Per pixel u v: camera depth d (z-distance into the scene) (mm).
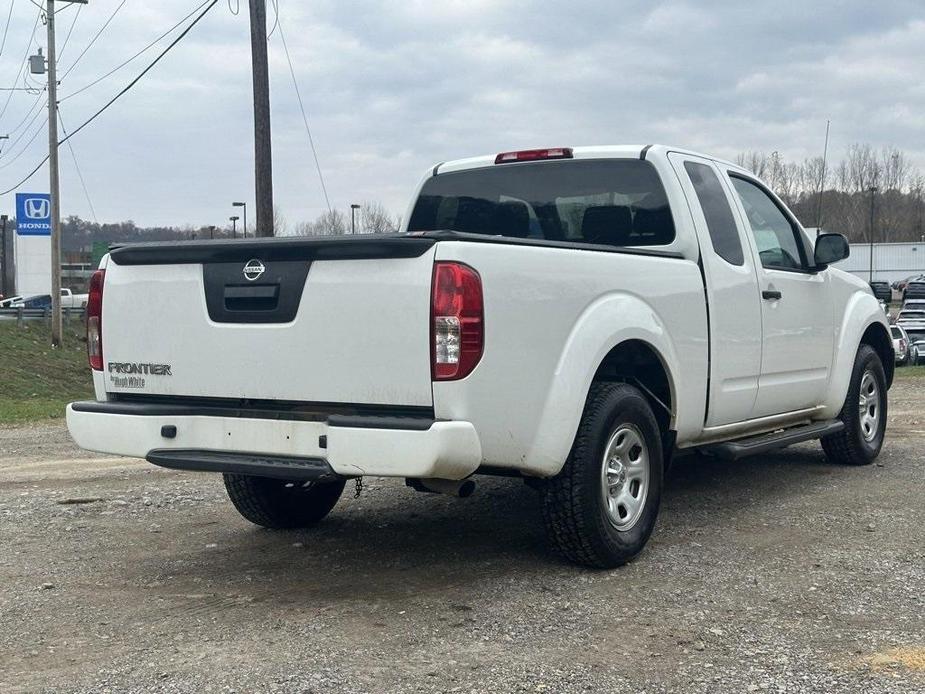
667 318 5477
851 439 7652
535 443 4617
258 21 17359
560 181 6328
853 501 6559
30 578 5105
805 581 4844
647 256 5430
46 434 11414
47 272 60625
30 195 32875
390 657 3914
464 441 4219
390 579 4984
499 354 4395
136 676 3770
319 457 4496
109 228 63375
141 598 4746
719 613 4402
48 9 31891
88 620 4430
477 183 6680
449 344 4227
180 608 4582
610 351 5215
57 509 6730
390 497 6980
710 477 7469
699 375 5758
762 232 6773
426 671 3771
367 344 4371
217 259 4742
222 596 4758
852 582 4820
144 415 4875
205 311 4781
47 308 38906
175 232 49062
